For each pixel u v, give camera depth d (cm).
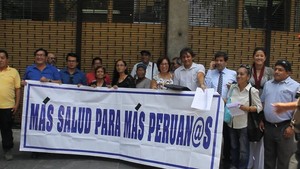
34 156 672
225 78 636
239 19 925
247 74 583
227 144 627
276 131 545
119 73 701
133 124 634
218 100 559
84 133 665
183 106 591
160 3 905
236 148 598
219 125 555
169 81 673
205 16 915
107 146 657
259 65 604
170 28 880
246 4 924
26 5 905
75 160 657
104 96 658
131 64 914
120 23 909
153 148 613
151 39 910
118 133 650
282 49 935
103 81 698
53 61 835
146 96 625
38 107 668
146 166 629
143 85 705
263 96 566
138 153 626
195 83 628
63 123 668
